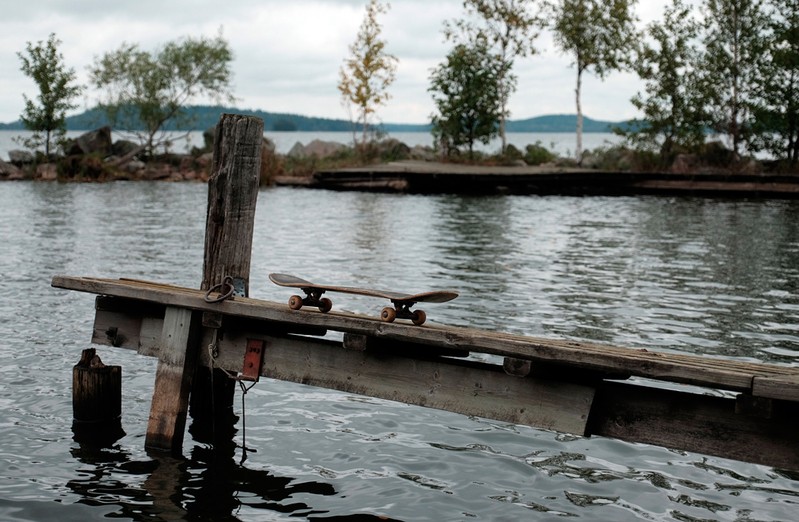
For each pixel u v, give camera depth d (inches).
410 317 239.0
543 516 225.6
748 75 1647.4
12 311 465.4
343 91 2075.5
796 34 1552.7
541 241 839.1
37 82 1879.9
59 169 1804.9
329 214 1109.7
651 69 1690.5
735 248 783.7
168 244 786.8
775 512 231.6
